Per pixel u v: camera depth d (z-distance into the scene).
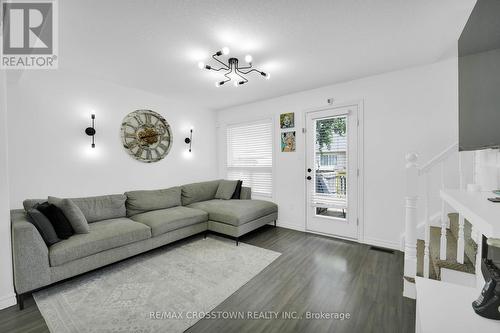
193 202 4.10
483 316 0.92
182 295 1.99
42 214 2.10
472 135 1.29
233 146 4.83
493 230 0.61
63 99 2.88
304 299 1.93
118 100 3.42
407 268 1.97
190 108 4.52
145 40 2.17
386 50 2.40
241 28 1.99
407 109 2.88
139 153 3.67
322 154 3.63
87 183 3.10
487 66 1.15
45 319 1.68
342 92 3.37
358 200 3.27
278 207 4.15
